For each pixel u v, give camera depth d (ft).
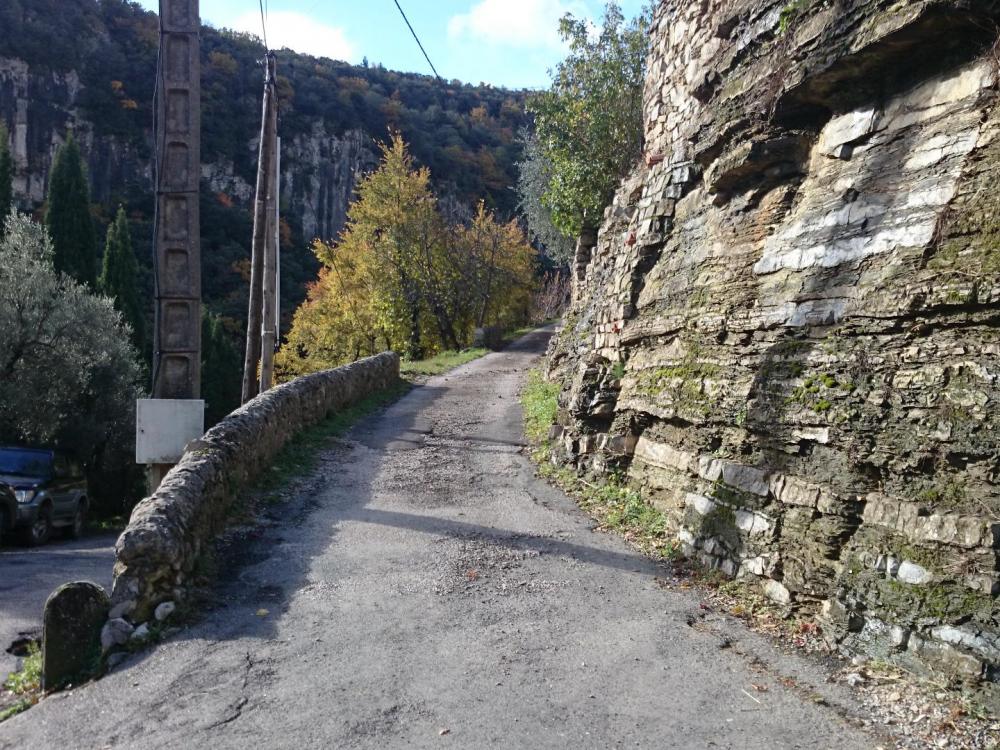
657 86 34.71
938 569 13.33
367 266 122.83
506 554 21.70
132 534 16.93
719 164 23.44
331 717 12.73
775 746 11.76
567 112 69.26
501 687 13.82
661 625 16.67
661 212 28.84
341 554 21.61
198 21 24.98
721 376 21.38
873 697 13.07
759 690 13.62
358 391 54.44
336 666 14.69
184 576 18.10
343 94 303.68
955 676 12.46
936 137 16.40
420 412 51.29
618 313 30.14
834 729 12.21
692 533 20.52
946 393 14.25
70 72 247.70
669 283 26.68
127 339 75.15
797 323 18.83
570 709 13.01
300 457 34.19
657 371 25.68
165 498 18.97
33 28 242.99
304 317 138.51
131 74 262.88
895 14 16.69
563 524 24.86
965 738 11.51
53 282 64.54
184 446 24.70
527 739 12.03
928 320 15.14
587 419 30.71
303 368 138.31
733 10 24.29
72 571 28.04
